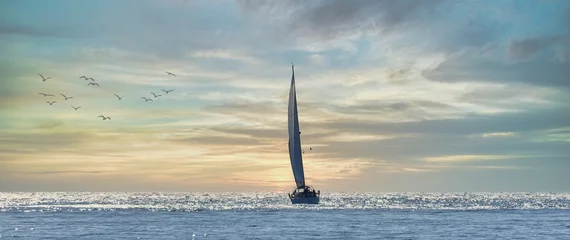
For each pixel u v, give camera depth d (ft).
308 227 406.41
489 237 354.54
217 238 348.38
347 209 622.54
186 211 576.20
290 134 632.79
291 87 618.85
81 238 343.67
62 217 481.05
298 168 638.94
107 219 463.42
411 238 349.00
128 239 341.82
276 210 595.47
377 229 394.93
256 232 376.07
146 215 510.99
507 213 557.74
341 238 348.59
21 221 438.81
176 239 343.87
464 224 431.43
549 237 356.18
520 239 347.15
